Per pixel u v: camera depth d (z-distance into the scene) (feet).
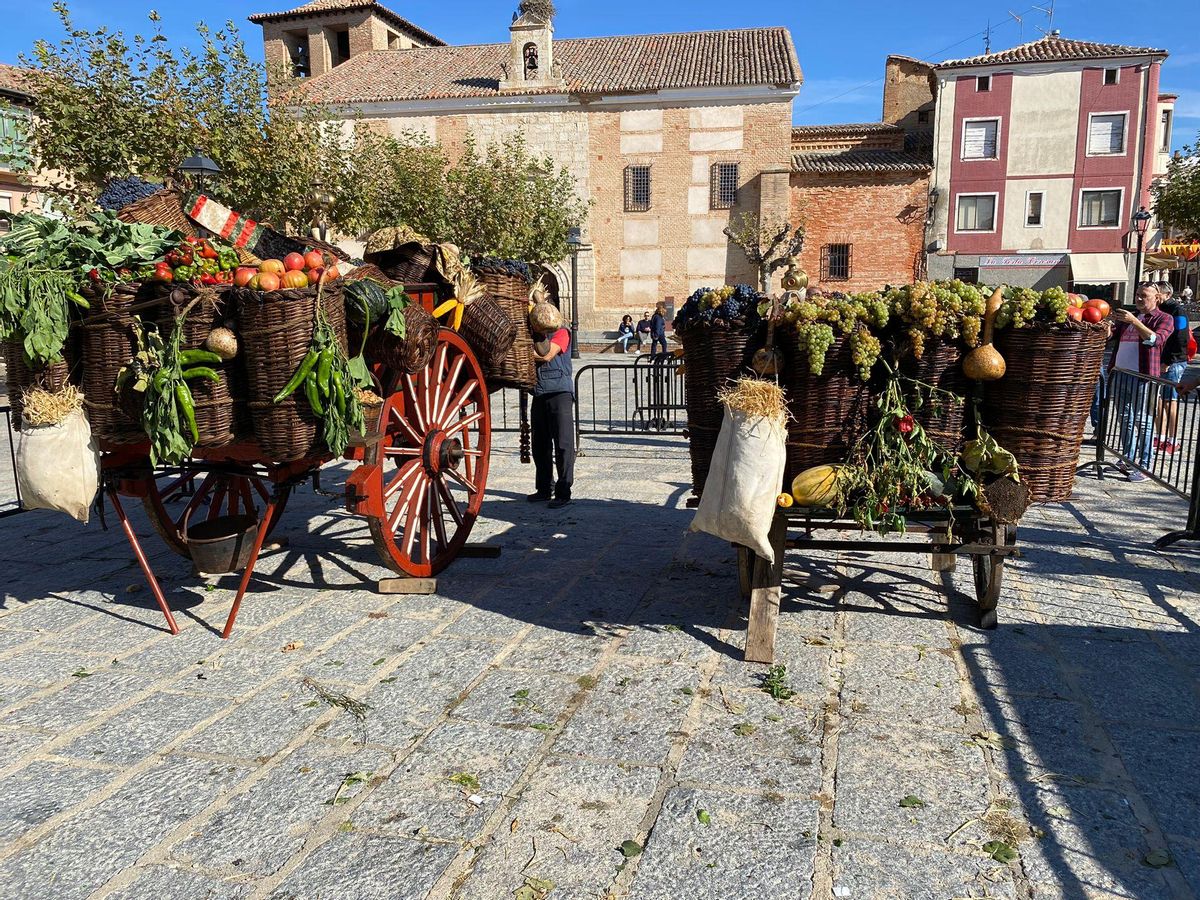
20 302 11.91
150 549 19.42
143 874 8.23
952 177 110.32
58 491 12.83
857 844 8.54
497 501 24.18
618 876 8.10
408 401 16.43
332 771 9.96
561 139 103.55
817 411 12.38
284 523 21.74
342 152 56.75
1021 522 20.88
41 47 43.98
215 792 9.59
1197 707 11.32
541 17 100.94
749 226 100.53
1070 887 7.92
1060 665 12.62
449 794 9.46
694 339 12.87
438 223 73.87
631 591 16.11
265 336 12.17
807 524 13.35
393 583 16.20
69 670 12.88
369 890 7.95
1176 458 22.04
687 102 101.14
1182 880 7.99
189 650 13.57
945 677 12.25
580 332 106.52
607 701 11.61
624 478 27.09
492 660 13.01
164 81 45.34
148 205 14.40
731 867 8.20
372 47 124.47
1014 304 11.73
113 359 12.62
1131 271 107.55
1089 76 105.50
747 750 10.30
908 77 119.65
